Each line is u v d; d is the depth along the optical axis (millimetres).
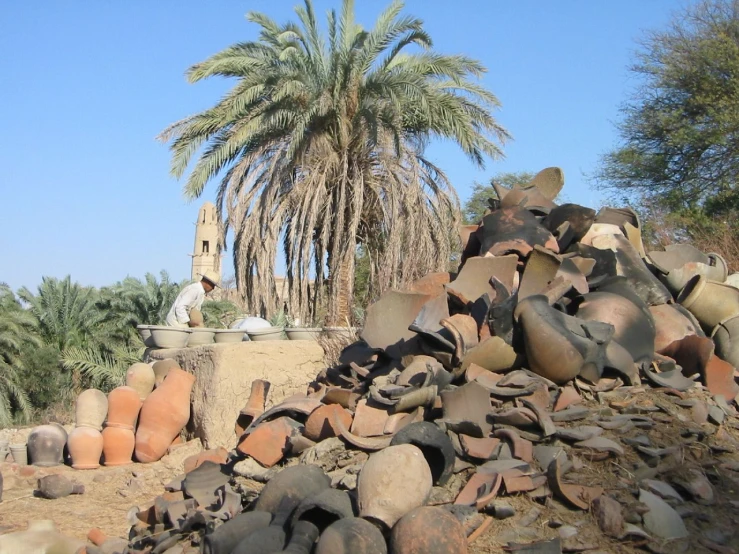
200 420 9344
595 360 5391
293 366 9625
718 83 20531
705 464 4887
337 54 18078
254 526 4582
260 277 18531
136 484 8500
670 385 5609
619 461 4777
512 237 6543
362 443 5172
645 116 21484
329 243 18984
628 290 6254
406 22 17844
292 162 18656
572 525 4320
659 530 4309
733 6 21781
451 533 3971
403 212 18266
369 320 6520
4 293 21797
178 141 18250
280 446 5781
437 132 18516
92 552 5641
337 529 4074
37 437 9391
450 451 4645
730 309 6594
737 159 19344
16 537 5805
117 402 9273
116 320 21609
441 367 5473
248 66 18000
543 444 4887
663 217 16141
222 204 19250
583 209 6707
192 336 11273
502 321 5609
